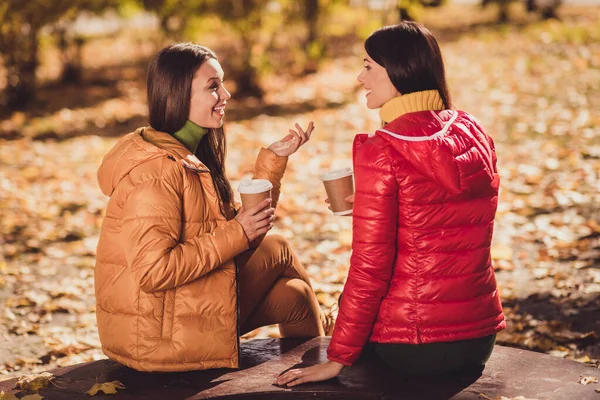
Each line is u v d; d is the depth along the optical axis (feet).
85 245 23.89
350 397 10.48
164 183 10.64
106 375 11.43
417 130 9.95
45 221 26.37
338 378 10.88
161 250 10.41
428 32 10.45
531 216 23.88
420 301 10.25
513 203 24.89
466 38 56.18
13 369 16.01
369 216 9.96
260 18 43.98
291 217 25.26
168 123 11.27
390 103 10.34
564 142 31.12
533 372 11.03
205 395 10.62
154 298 10.78
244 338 17.08
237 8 43.47
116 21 80.02
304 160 31.71
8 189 29.89
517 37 54.44
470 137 10.21
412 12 44.68
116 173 10.82
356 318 10.23
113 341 11.05
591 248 21.09
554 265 20.24
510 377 10.87
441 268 10.18
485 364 11.27
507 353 11.68
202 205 11.00
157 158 10.71
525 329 16.88
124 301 10.87
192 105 11.28
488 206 10.37
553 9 61.57
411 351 10.44
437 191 9.98
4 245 24.12
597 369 11.09
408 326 10.30
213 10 43.75
